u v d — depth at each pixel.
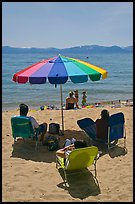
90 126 8.15
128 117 11.22
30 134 7.68
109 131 7.61
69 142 7.04
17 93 29.41
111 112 12.16
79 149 5.66
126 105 18.17
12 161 7.10
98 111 12.44
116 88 34.38
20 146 8.13
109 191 5.62
